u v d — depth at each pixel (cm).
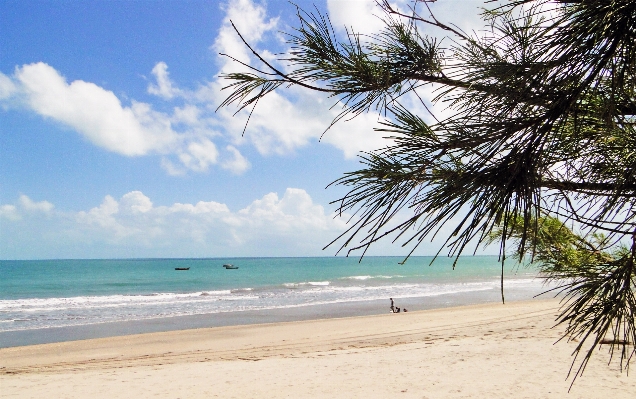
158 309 3144
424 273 9012
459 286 5112
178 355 1405
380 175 121
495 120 115
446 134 117
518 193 106
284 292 4666
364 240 116
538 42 109
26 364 1377
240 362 1130
